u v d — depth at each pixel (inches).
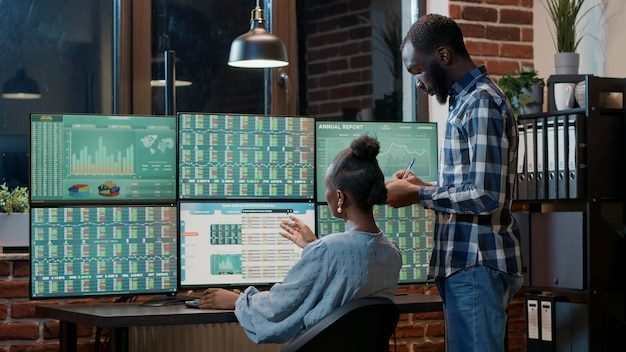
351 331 100.4
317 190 166.7
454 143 123.1
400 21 221.0
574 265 184.4
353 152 119.1
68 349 150.0
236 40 172.2
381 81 219.6
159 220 158.2
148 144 158.7
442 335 205.6
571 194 185.2
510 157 123.3
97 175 156.4
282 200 164.2
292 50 208.5
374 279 116.5
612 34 208.2
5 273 171.6
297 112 208.8
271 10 207.0
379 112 219.5
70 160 155.2
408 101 221.0
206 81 203.0
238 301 124.3
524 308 213.6
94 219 155.6
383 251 118.0
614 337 185.0
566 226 186.1
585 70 215.5
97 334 169.8
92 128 156.4
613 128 186.1
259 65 178.7
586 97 183.6
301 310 117.0
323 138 168.1
